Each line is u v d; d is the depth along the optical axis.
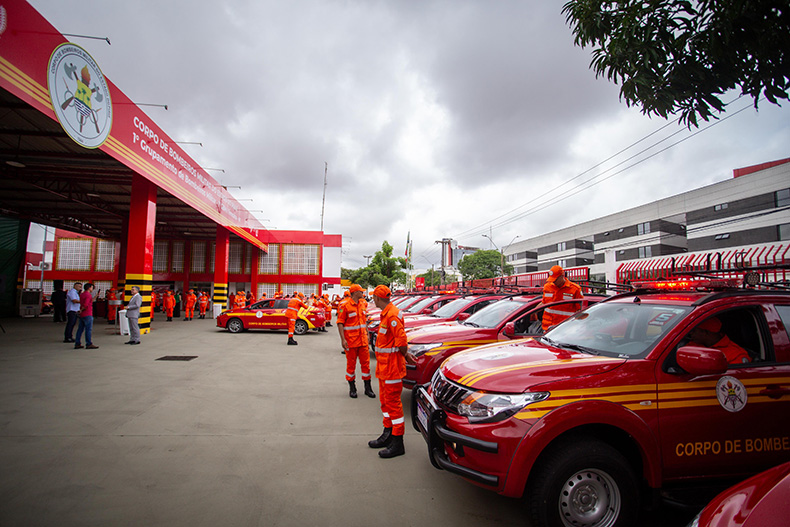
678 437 2.83
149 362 9.36
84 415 5.41
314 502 3.32
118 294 24.70
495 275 65.56
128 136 11.10
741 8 3.78
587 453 2.71
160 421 5.25
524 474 2.64
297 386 7.39
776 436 2.99
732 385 2.97
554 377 2.89
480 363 3.37
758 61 4.13
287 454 4.30
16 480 3.58
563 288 6.27
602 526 2.73
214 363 9.45
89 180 16.64
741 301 3.28
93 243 33.41
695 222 36.88
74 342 12.47
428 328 6.56
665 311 3.47
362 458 4.24
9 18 6.83
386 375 4.39
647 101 4.66
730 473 2.92
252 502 3.30
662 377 2.92
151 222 14.19
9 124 11.28
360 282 49.81
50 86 7.84
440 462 3.08
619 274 16.44
